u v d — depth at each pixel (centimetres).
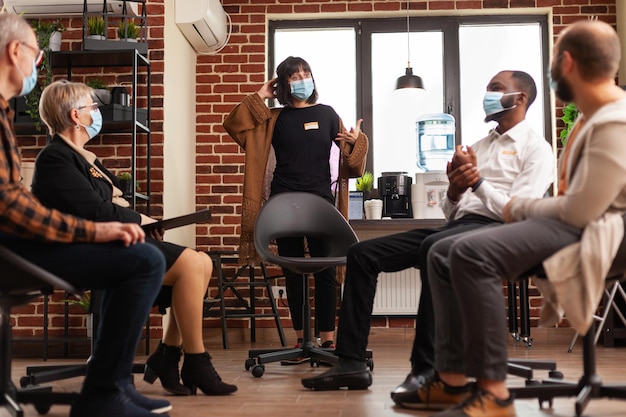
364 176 558
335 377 293
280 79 403
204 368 281
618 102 195
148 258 199
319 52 594
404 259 296
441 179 524
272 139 408
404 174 541
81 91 280
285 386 308
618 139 188
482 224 273
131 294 197
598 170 188
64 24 499
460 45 586
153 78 491
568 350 467
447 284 233
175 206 514
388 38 591
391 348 484
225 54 575
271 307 556
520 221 209
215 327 555
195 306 274
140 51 467
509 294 524
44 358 445
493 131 299
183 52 540
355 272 297
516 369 277
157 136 489
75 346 474
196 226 565
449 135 547
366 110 585
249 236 414
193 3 516
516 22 581
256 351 371
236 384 315
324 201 358
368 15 582
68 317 476
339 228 356
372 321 561
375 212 530
